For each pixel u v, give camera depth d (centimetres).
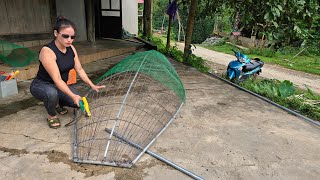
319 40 1162
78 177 204
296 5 435
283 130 305
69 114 311
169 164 225
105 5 897
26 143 245
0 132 262
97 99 362
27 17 601
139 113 323
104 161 221
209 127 300
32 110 316
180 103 367
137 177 208
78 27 741
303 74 930
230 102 388
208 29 2234
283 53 1352
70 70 286
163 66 319
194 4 628
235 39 1734
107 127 282
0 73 390
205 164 229
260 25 513
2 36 554
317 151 262
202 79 511
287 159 244
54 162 220
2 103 332
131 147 247
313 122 334
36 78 277
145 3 1033
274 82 592
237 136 282
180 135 277
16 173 204
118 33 852
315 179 217
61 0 676
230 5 616
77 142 250
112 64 566
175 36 2198
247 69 588
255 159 241
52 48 253
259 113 353
